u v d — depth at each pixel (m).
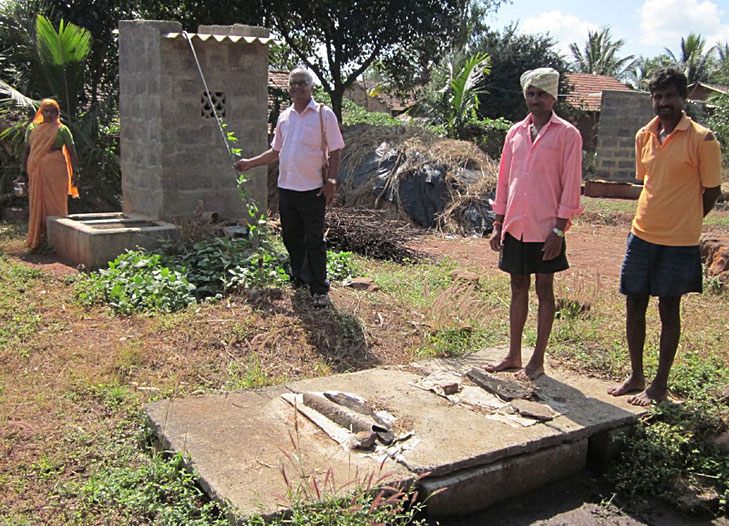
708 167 4.04
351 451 3.56
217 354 5.00
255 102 8.32
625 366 4.89
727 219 12.41
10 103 11.05
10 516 3.12
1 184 10.73
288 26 16.41
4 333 5.16
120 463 3.59
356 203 11.94
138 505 3.22
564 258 4.45
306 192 5.86
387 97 34.16
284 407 4.07
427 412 4.05
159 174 7.74
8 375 4.55
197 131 7.92
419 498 3.39
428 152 12.08
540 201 4.35
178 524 3.10
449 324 5.62
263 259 6.38
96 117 11.35
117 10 13.45
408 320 5.88
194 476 3.34
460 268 8.13
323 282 5.98
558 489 3.83
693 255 4.16
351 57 16.67
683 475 3.91
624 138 19.66
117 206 11.24
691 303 6.79
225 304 5.84
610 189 16.36
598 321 5.96
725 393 4.46
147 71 7.71
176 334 5.23
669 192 4.13
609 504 3.69
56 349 4.98
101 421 4.03
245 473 3.31
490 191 11.55
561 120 4.30
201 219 7.92
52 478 3.44
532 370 4.65
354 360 5.14
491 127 21.70
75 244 7.11
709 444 4.06
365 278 6.93
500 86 26.08
